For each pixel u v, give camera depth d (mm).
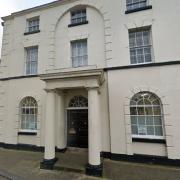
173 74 7801
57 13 10891
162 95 7832
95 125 6887
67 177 6402
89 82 7293
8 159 8656
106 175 6484
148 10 8688
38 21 11766
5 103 11578
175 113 7504
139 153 7871
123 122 8312
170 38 8086
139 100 8422
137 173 6617
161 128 7855
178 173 6559
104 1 9703
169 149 7312
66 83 7707
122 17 9172
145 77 8258
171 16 8203
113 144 8297
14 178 6266
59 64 10352
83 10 10594
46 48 10797
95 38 9695
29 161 8312
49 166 7230
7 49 12258
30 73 11406
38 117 10234
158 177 6219
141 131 8188
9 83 11641
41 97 10414
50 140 7543
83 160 7809
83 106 9523
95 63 9469
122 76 8680
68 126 9750
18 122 10875
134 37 9094
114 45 9094
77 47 10352
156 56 8211
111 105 8641
